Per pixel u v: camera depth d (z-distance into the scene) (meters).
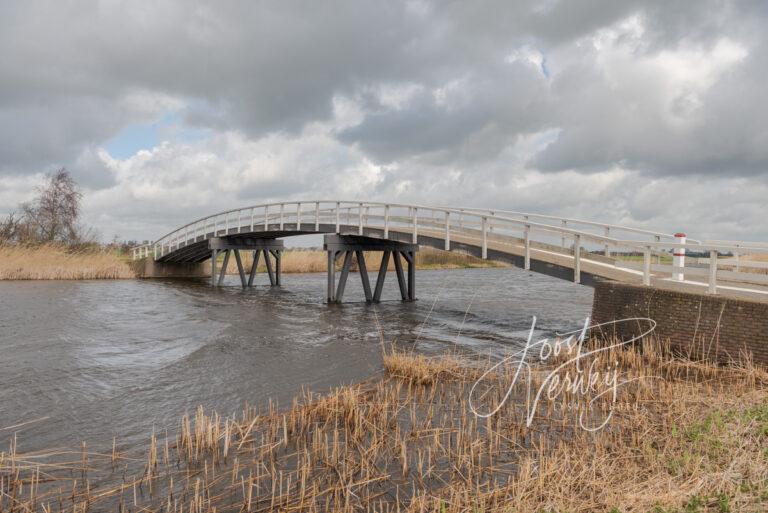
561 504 4.34
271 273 29.34
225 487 4.92
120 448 5.95
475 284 32.16
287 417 6.89
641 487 4.65
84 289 24.91
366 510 4.53
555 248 17.11
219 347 11.66
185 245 30.88
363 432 6.25
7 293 22.22
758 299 9.44
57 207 38.50
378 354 11.00
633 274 13.67
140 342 12.22
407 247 21.77
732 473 4.65
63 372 9.33
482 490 4.83
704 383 8.17
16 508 4.50
